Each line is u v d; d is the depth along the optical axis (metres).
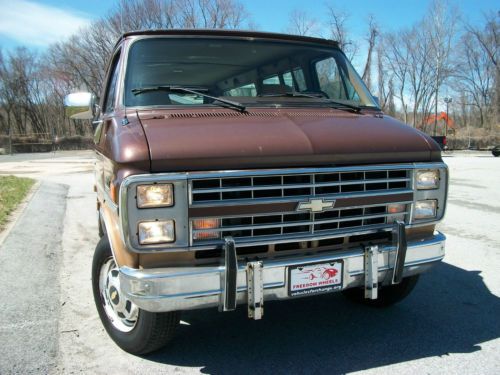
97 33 34.66
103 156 3.56
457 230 6.94
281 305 4.16
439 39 48.91
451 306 4.11
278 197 2.79
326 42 4.36
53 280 4.75
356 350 3.33
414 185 3.17
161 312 2.92
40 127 62.06
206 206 2.67
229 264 2.69
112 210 2.91
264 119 3.23
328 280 2.95
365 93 4.21
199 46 3.83
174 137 2.80
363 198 3.00
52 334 3.54
